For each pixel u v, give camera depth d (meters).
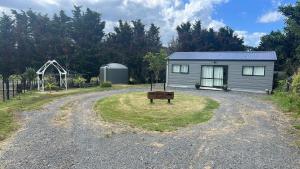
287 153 7.82
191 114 13.49
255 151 7.99
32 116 13.16
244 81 25.53
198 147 8.38
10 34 48.66
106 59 44.84
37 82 28.41
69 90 26.12
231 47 54.44
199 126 11.02
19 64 46.22
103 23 57.22
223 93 23.20
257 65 24.81
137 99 18.88
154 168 6.78
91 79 40.38
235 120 12.12
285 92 19.45
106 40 55.09
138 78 39.84
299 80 17.19
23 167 6.82
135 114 13.52
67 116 13.16
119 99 18.92
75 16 57.09
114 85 31.91
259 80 24.80
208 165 6.97
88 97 20.34
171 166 6.90
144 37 57.50
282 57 35.59
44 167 6.82
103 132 10.13
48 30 51.38
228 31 55.38
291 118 12.51
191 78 28.36
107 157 7.52
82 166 6.89
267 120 12.11
